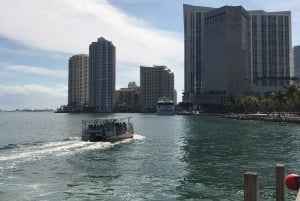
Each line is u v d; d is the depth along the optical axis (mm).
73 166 45750
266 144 72938
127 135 84562
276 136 92188
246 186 18438
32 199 30188
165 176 39875
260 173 41312
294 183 20906
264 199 30484
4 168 43375
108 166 46156
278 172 21875
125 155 56750
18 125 168000
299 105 181500
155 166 46531
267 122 168375
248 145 71312
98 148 65188
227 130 116875
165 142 78500
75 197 31031
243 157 54469
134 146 69938
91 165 46812
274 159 52188
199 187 34625
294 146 69000
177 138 89312
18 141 81375
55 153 56594
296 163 48438
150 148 66875
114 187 34656
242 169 44031
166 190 33531
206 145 72125
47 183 36000
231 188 34156
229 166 46312
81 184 35781
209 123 168875
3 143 76125
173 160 51688
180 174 41000
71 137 89875
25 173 40719
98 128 76375
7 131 122875
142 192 32844
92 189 33844
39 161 48719
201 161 50719
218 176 39719
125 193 32438
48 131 121125
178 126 146500
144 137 92188
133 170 43531
